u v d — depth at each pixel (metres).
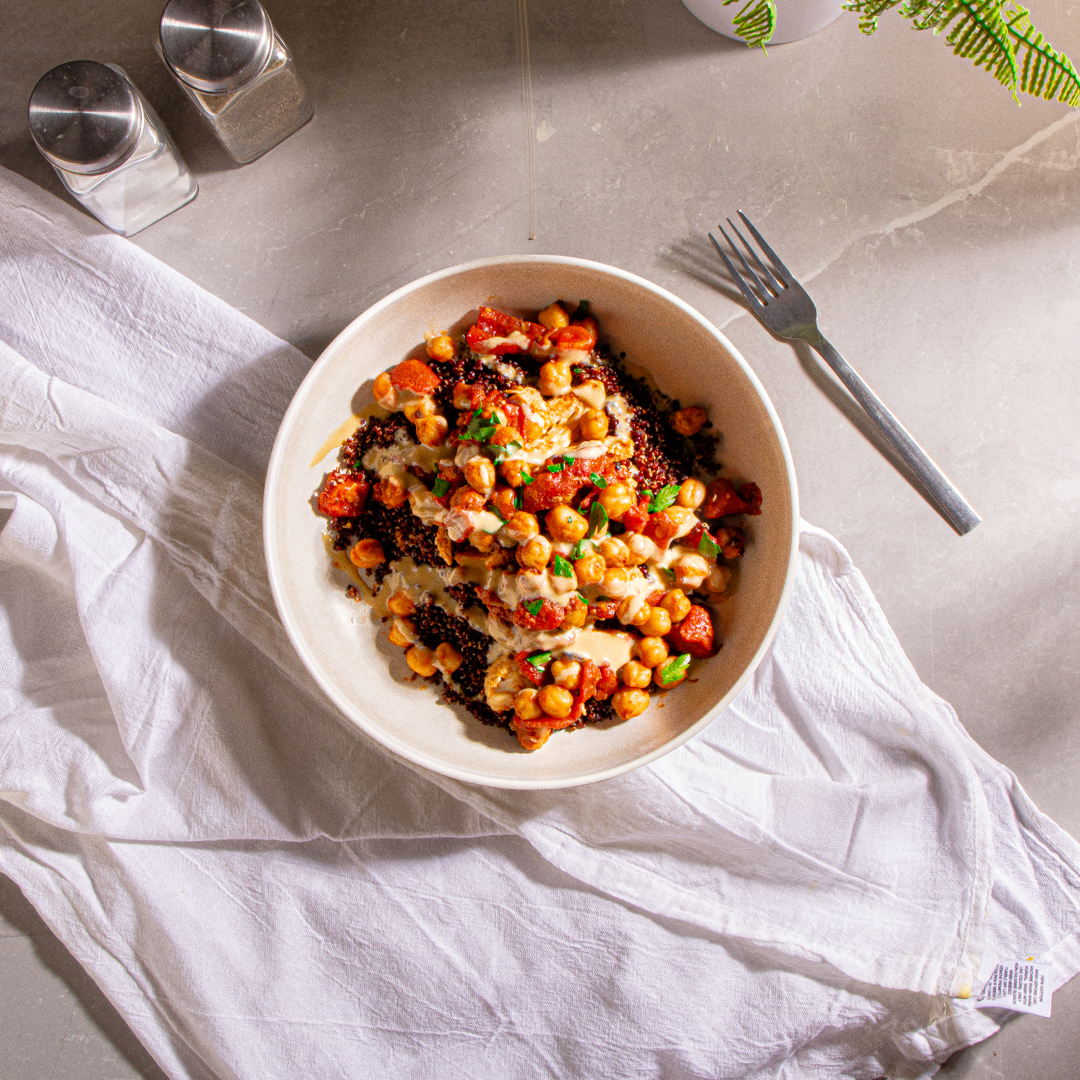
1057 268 0.67
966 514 0.65
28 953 0.68
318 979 0.68
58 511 0.66
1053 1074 0.68
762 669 0.67
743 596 0.62
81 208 0.66
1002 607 0.68
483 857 0.68
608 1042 0.68
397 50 0.67
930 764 0.67
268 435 0.66
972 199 0.67
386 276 0.67
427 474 0.61
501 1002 0.68
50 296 0.65
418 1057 0.68
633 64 0.67
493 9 0.66
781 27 0.65
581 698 0.60
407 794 0.67
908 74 0.67
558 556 0.58
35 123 0.61
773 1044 0.68
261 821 0.66
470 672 0.62
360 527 0.63
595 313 0.62
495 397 0.60
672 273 0.67
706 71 0.67
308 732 0.67
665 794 0.66
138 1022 0.67
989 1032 0.67
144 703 0.66
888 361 0.67
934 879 0.67
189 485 0.65
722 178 0.67
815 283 0.67
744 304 0.66
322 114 0.66
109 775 0.66
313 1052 0.67
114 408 0.65
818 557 0.66
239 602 0.65
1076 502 0.68
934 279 0.67
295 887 0.68
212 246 0.66
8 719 0.67
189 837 0.66
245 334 0.65
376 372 0.62
